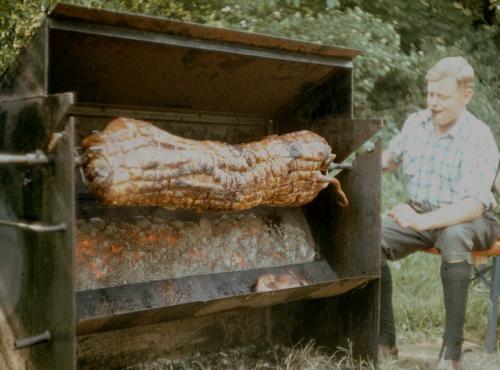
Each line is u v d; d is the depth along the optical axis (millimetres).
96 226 2658
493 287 3660
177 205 2531
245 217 3172
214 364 3107
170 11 5336
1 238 2477
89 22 2270
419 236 3439
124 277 2654
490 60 6805
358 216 3094
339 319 3195
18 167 2316
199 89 2939
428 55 6340
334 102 3174
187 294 2744
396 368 3197
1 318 2508
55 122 2006
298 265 3180
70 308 2016
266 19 5598
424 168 3463
